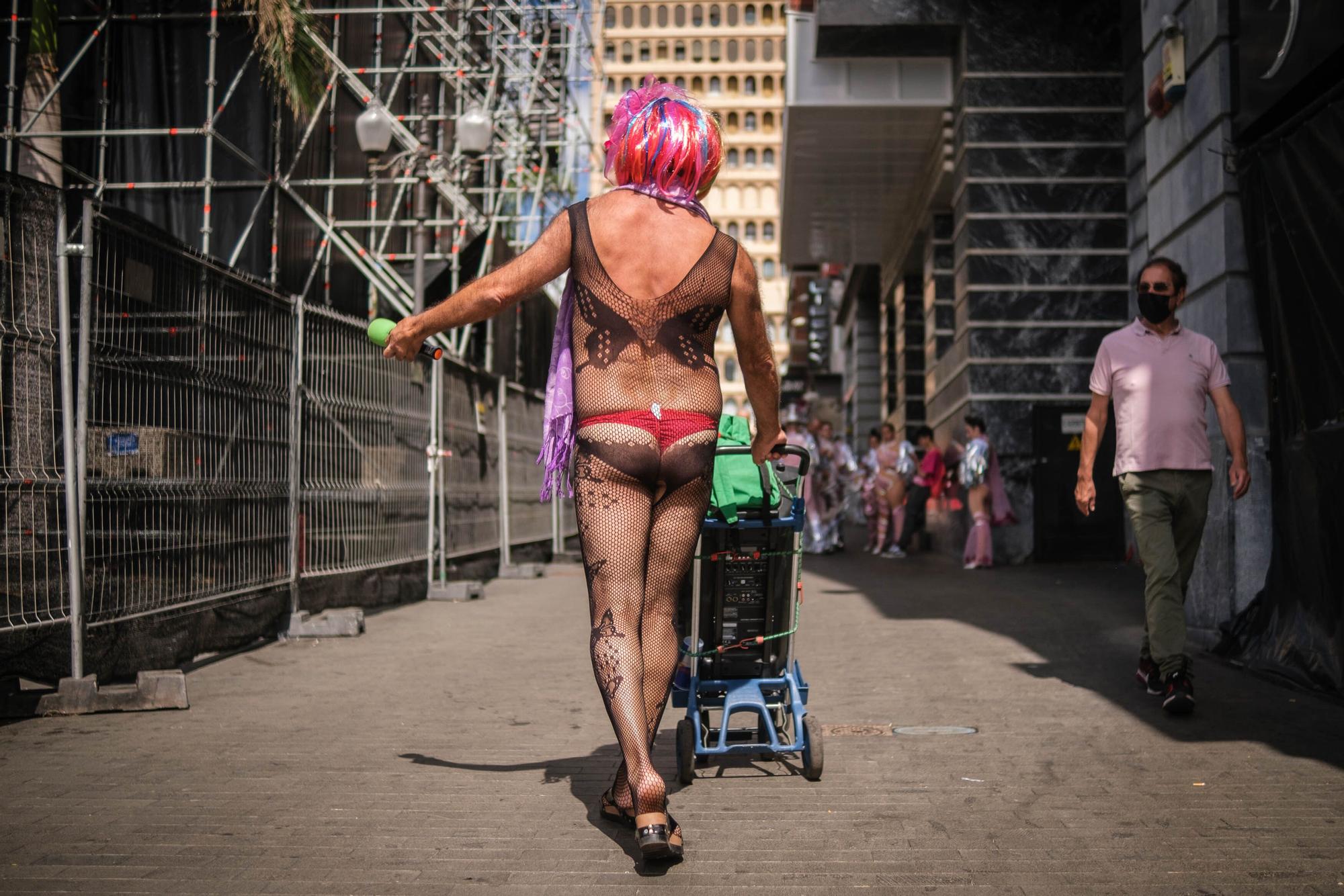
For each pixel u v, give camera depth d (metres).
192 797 3.98
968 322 15.74
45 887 3.03
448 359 12.73
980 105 15.75
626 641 3.28
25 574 5.55
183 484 6.91
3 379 5.44
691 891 3.00
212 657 7.45
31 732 5.13
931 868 3.18
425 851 3.36
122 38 15.05
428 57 21.72
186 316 6.92
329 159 17.44
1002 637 8.08
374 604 10.44
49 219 5.71
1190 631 7.55
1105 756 4.52
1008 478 15.50
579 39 23.19
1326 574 5.80
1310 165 6.14
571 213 3.40
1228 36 7.21
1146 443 5.63
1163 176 8.50
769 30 120.50
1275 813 3.68
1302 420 6.16
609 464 3.29
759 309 3.46
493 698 6.01
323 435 9.30
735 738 4.68
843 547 19.55
